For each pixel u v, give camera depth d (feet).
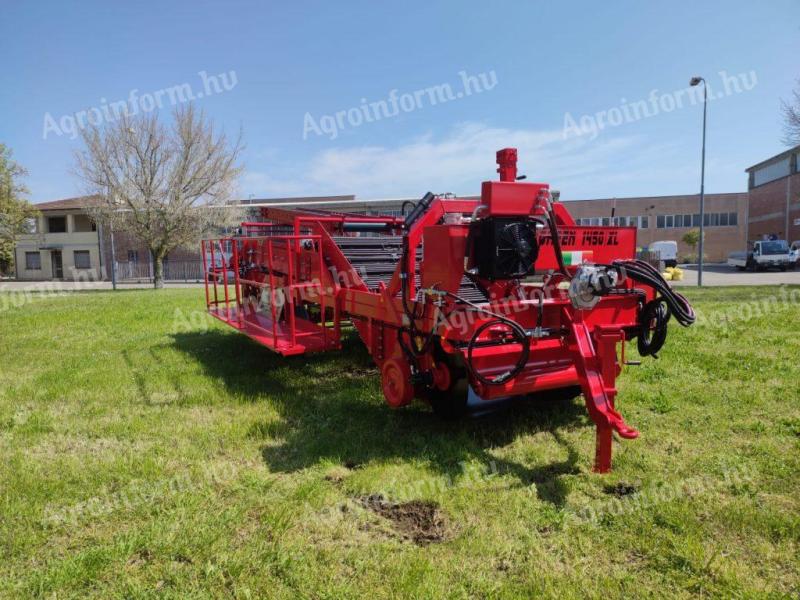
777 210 128.47
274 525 9.14
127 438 13.34
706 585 7.52
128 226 72.38
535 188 10.95
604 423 10.52
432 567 7.99
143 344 25.12
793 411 14.35
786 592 7.38
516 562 8.14
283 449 12.55
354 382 18.12
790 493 10.03
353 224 19.61
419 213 12.99
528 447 12.35
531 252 11.20
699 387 16.51
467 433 13.25
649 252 75.46
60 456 12.23
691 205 151.43
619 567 8.02
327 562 8.18
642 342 12.87
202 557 8.31
